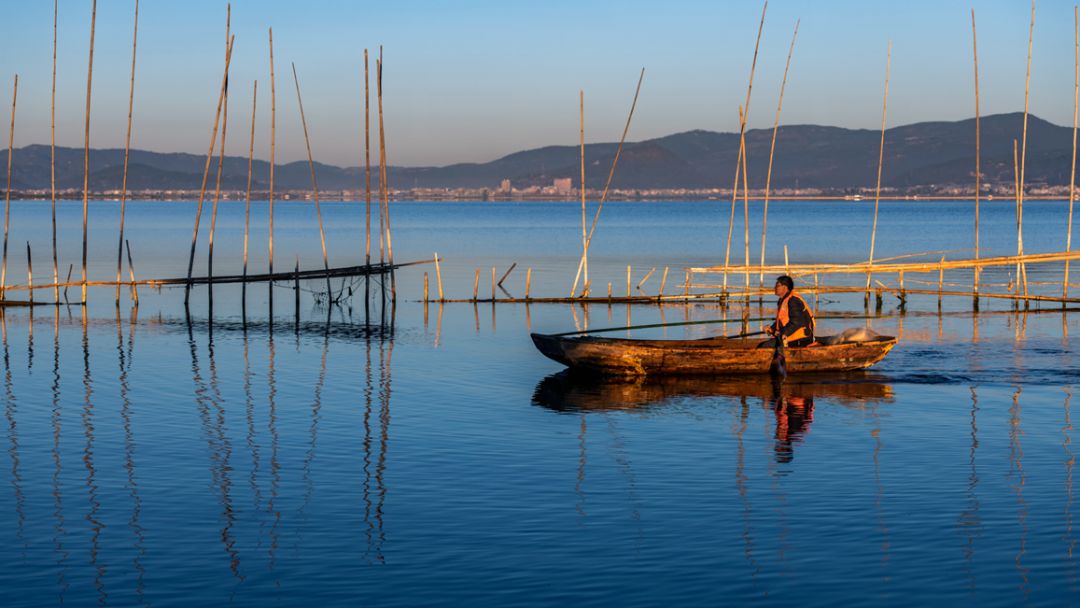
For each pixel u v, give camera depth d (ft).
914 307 131.75
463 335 103.50
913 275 185.47
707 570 37.27
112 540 40.68
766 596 35.12
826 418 61.77
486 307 131.34
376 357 88.12
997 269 199.21
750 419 61.72
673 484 47.73
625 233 401.29
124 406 66.54
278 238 346.54
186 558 38.75
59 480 48.88
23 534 41.34
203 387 73.51
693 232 409.90
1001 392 69.56
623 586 35.96
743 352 75.97
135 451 54.44
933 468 50.24
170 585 36.35
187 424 61.00
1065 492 46.16
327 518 43.19
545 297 146.92
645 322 116.47
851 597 34.99
